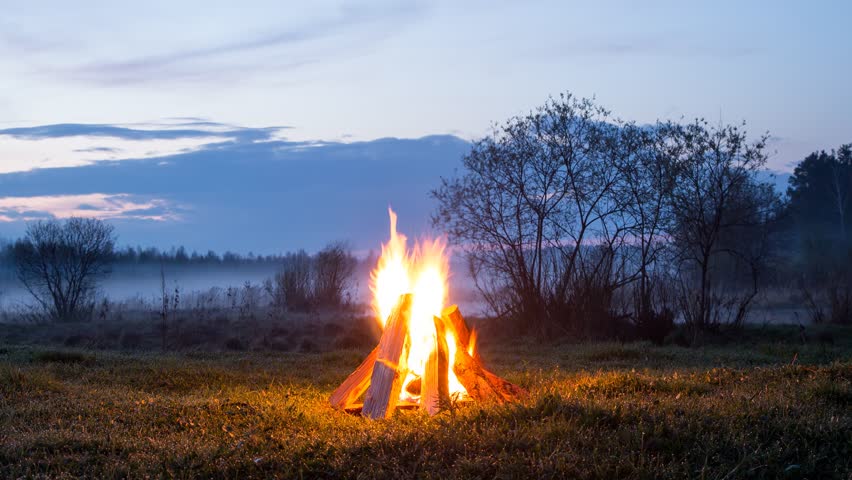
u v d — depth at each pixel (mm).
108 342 19656
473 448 6238
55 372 12250
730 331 20547
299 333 21062
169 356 15680
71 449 6793
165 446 6828
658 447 6297
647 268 21703
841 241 48062
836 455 6195
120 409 8602
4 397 9352
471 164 22500
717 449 6277
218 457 6371
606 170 21938
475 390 8898
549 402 7285
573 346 18562
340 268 31422
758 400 7789
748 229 25625
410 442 6438
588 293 20938
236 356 16000
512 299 22062
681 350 16812
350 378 9484
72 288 28203
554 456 5996
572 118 22031
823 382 8547
